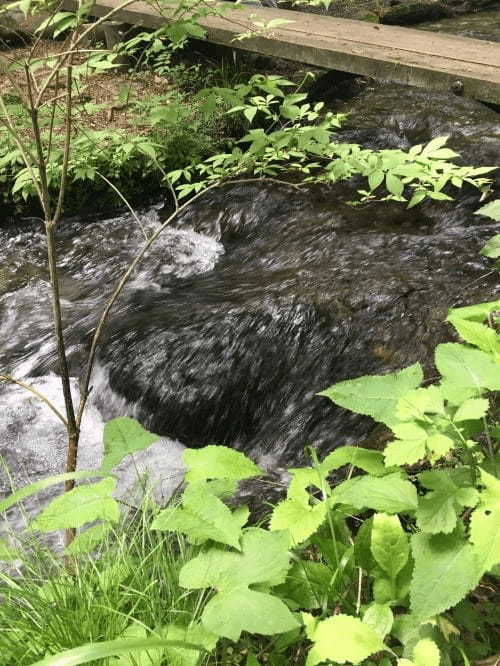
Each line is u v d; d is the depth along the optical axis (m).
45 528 1.72
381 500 1.68
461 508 1.67
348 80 6.98
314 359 3.75
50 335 4.44
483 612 1.81
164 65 6.74
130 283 4.94
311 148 2.28
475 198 4.99
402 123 6.30
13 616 1.95
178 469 3.55
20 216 5.64
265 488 2.96
